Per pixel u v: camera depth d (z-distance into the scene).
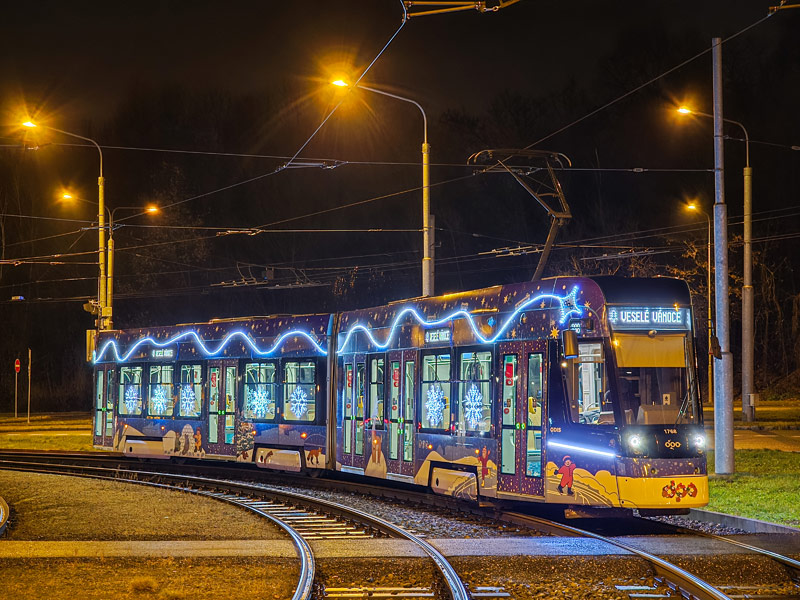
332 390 21.98
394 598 10.13
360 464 20.58
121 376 29.52
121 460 28.62
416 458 18.58
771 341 61.66
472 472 17.02
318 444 22.09
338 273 62.34
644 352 14.80
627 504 14.23
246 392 24.53
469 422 17.12
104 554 12.23
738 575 11.11
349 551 12.29
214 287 67.69
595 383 14.83
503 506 17.16
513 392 16.09
